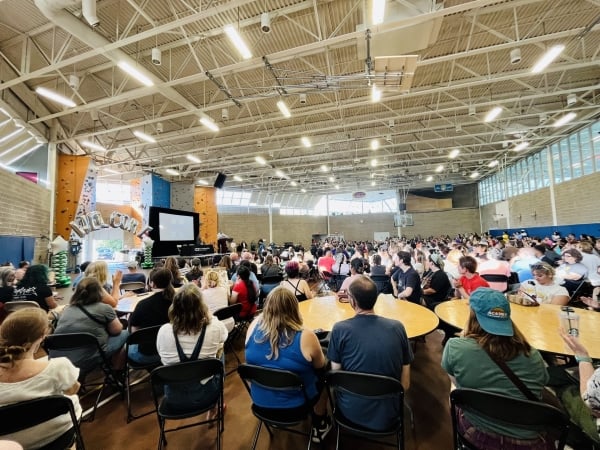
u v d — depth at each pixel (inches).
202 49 205.5
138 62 207.9
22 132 271.7
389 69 181.9
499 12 181.6
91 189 349.7
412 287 142.9
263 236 800.3
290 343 63.2
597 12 183.6
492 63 240.5
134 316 97.9
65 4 132.9
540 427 43.2
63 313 89.9
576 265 138.6
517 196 549.3
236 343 147.2
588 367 50.3
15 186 235.1
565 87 288.8
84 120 323.3
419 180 725.3
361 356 59.3
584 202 377.1
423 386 101.5
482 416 47.4
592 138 363.3
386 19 161.3
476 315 51.6
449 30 196.9
